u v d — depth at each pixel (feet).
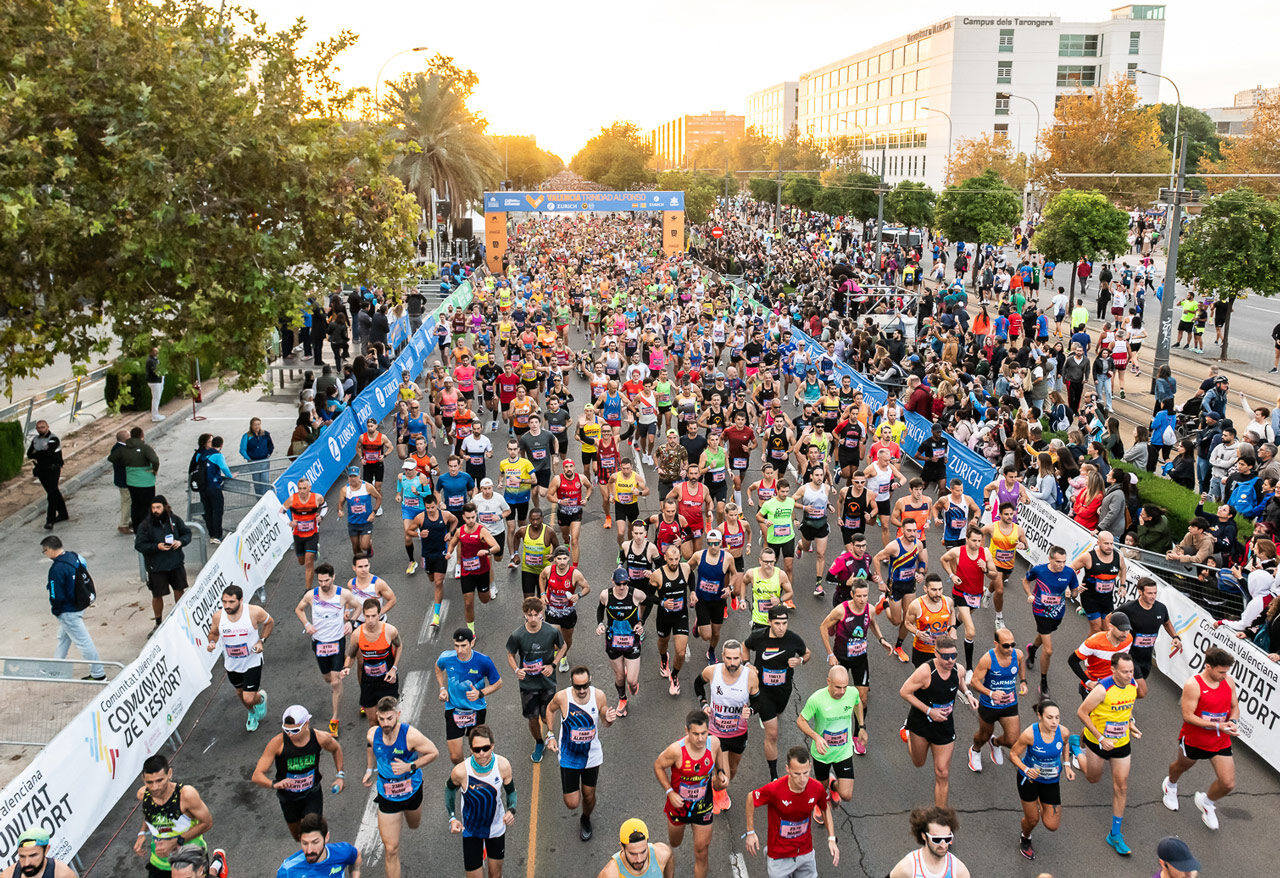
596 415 60.18
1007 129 305.73
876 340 90.02
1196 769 32.73
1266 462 46.57
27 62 41.39
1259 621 36.70
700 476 43.93
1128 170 184.55
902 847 28.30
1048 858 27.84
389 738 25.36
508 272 154.30
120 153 42.29
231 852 27.96
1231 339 108.47
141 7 45.11
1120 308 102.37
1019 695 36.83
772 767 30.42
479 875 25.40
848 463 54.75
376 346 82.38
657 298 123.34
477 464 52.31
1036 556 48.75
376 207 54.60
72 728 27.66
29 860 21.21
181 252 43.98
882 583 39.32
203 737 34.12
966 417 61.77
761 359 84.69
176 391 82.33
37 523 54.39
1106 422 61.16
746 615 44.06
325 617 33.83
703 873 25.77
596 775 28.09
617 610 33.40
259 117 47.85
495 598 45.11
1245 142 177.78
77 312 45.70
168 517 40.01
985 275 131.23
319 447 58.08
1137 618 32.55
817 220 259.39
